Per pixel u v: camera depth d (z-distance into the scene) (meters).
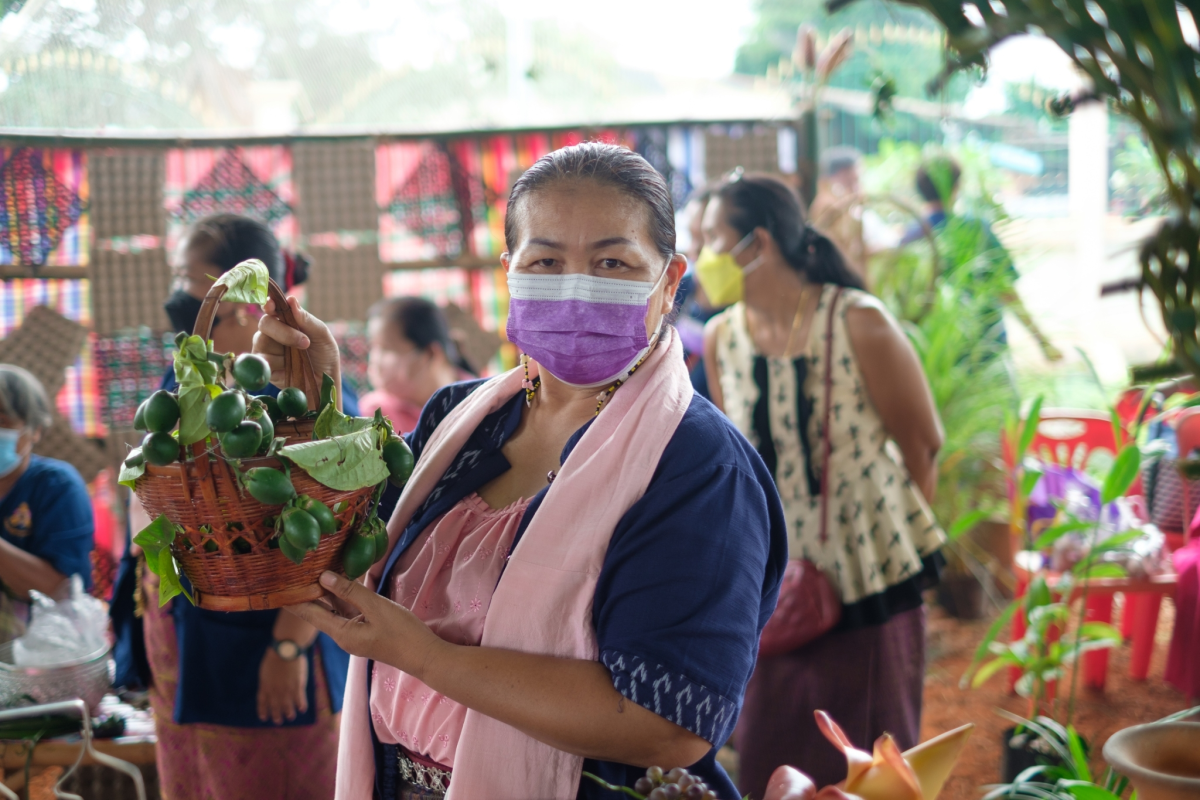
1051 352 5.40
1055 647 3.58
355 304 4.87
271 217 4.85
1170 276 1.13
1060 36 1.01
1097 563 3.95
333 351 1.58
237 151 4.79
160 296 4.63
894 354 2.71
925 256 5.39
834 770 2.68
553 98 8.56
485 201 4.94
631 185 1.39
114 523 4.56
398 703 1.49
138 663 2.47
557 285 1.39
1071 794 1.75
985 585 5.03
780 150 4.91
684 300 1.58
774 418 2.77
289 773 2.33
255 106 6.28
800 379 2.75
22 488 3.13
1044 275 7.57
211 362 1.25
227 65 5.93
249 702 2.28
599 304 1.37
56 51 4.54
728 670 1.25
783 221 2.78
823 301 2.77
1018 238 5.59
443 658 1.30
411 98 7.32
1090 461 4.73
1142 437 4.24
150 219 4.62
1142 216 1.44
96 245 4.57
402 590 1.50
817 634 2.62
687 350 4.23
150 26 5.15
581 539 1.32
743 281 2.82
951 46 1.07
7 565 3.04
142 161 4.61
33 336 4.53
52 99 4.54
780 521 1.49
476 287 4.97
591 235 1.37
